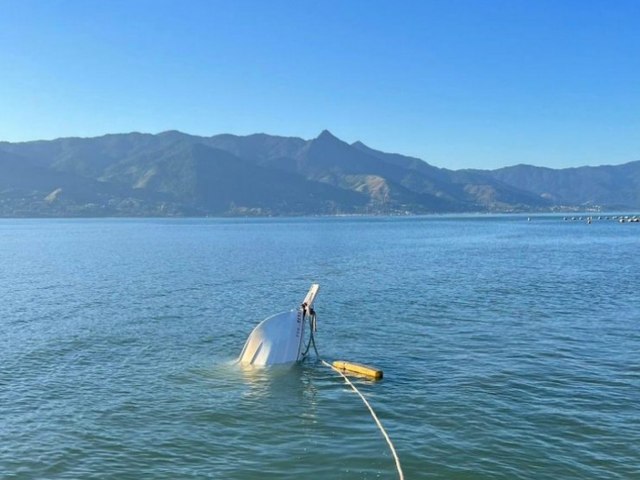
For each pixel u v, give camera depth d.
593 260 93.56
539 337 37.12
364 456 20.27
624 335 37.44
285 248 128.75
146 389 27.39
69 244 144.25
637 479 18.39
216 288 61.84
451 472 19.03
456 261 93.94
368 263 91.25
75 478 18.75
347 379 28.83
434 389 27.06
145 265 87.81
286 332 32.41
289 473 19.12
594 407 24.34
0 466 19.50
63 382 28.36
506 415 23.61
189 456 20.33
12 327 41.25
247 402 25.64
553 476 18.67
